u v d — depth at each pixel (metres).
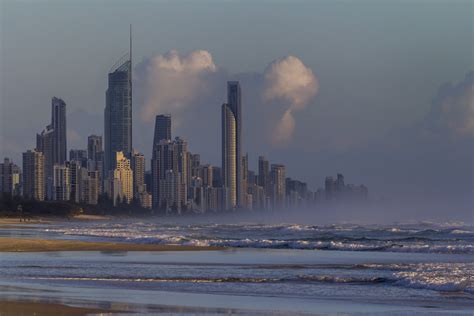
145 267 120.12
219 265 124.50
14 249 164.00
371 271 112.38
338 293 85.81
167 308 69.31
